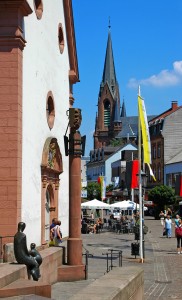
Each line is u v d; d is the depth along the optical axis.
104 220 61.12
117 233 47.69
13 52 17.89
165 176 97.31
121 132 177.12
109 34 185.88
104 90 185.12
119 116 181.88
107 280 9.30
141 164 28.36
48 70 22.89
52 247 19.48
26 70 18.98
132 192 49.50
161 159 99.88
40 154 21.09
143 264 25.00
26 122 18.92
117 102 183.25
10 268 13.28
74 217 19.39
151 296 16.52
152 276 21.08
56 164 24.11
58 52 25.27
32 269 14.39
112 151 142.50
